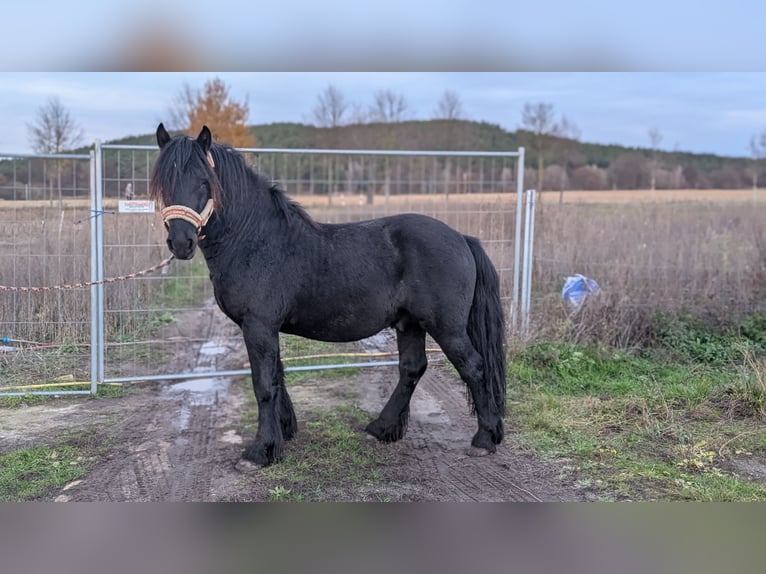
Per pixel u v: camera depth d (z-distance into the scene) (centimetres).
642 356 605
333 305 375
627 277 744
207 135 344
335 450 406
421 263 377
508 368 555
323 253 374
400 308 387
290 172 1980
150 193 340
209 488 349
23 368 558
